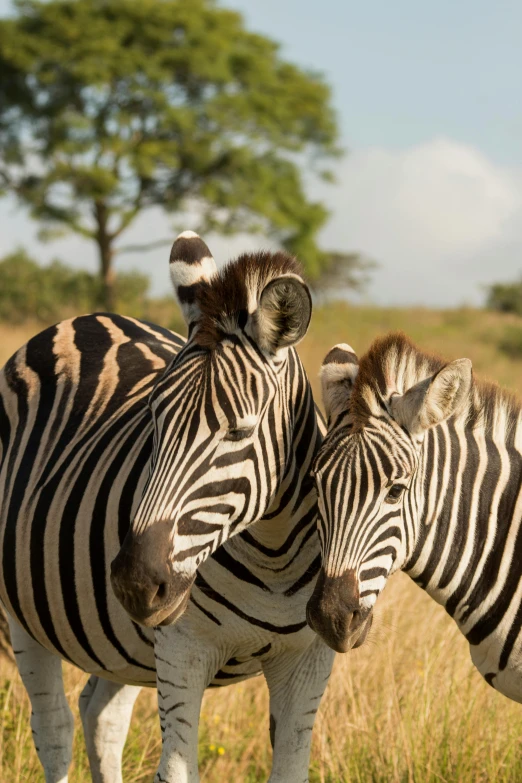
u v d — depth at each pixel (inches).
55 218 2122.3
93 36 2043.6
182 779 194.7
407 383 187.3
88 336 257.6
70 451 231.1
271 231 2241.6
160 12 2094.0
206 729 278.1
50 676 247.8
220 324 173.2
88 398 240.5
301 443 192.5
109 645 218.7
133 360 245.8
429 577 204.1
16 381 257.8
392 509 179.8
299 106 2251.5
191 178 2190.0
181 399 169.9
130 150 2089.1
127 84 2101.4
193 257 186.4
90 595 215.3
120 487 211.6
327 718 268.2
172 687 196.2
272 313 170.9
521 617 199.9
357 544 175.3
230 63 2207.2
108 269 2169.0
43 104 2096.5
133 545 165.6
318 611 173.2
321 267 2440.9
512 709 263.1
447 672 273.4
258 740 274.5
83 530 216.2
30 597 230.8
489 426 205.8
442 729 255.3
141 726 286.0
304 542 194.7
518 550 199.9
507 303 2518.5
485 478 201.8
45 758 245.4
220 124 2166.6
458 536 200.8
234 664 206.7
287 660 203.3
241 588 193.5
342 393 185.8
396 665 289.3
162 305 1979.6
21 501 235.6
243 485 174.2
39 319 1865.2
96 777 249.0
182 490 167.6
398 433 177.2
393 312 1803.6
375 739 255.4
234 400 169.6
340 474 175.8
